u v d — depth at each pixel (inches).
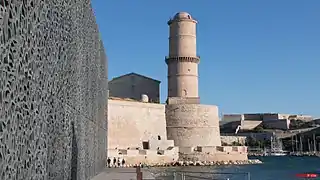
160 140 3021.7
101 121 1536.7
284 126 6712.6
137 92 3836.1
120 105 2854.3
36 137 387.5
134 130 2925.7
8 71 301.9
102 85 1584.6
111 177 1187.9
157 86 3868.1
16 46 321.7
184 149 3063.5
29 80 362.0
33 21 375.2
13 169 312.5
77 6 722.8
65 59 572.7
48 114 445.7
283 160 4785.9
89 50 986.1
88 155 980.6
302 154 6131.9
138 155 2714.1
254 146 6176.2
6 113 296.7
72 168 662.5
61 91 538.3
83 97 846.5
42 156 414.0
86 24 899.4
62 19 542.9
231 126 6904.5
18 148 327.0
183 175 1086.4
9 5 303.9
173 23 3508.9
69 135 624.4
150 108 3093.0
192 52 3481.8
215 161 3095.5
